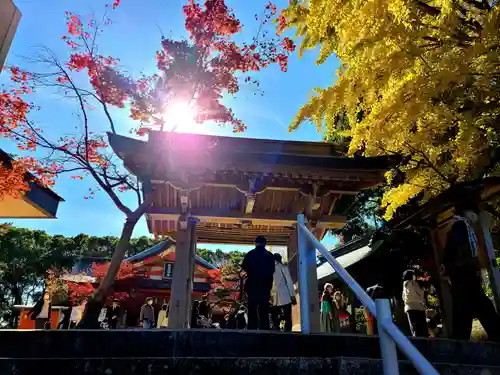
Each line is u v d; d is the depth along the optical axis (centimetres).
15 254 3816
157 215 835
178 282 787
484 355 427
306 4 763
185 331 364
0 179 657
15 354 341
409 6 485
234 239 1084
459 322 564
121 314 2200
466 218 627
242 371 337
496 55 451
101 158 717
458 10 534
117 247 599
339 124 884
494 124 559
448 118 552
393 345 192
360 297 232
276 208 876
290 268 962
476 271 580
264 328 537
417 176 747
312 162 768
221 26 707
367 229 1817
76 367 326
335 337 388
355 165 771
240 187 781
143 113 712
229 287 2008
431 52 516
